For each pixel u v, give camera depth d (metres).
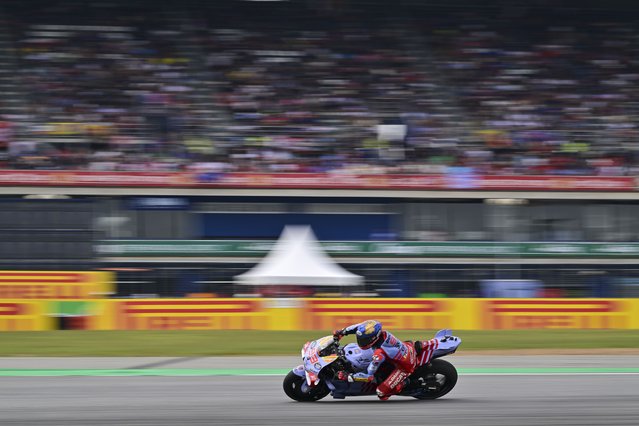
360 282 64.06
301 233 67.75
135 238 69.62
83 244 65.06
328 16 83.62
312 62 79.88
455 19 85.06
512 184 71.38
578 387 26.28
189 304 53.62
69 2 80.69
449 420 20.25
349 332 22.72
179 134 72.25
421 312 54.03
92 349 41.19
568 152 73.75
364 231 73.00
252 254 70.25
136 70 76.75
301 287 66.56
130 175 68.69
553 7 85.06
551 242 71.06
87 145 70.56
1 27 78.62
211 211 71.56
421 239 72.31
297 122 74.25
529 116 76.31
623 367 33.50
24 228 64.38
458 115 75.94
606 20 85.88
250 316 53.56
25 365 34.06
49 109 72.31
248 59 79.38
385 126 72.62
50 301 52.84
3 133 69.69
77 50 77.94
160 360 36.38
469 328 54.09
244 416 20.67
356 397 23.91
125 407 22.14
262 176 70.25
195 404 22.61
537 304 54.72
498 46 83.06
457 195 71.06
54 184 67.44
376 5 83.38
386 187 70.88
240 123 73.69
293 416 20.64
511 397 24.03
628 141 75.12
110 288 67.50
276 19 83.19
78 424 19.73
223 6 82.56
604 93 79.19
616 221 73.62
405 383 22.94
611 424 20.14
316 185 70.38
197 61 78.44
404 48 82.12
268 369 32.53
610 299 55.16
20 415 20.92
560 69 81.25
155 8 82.12
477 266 71.00
